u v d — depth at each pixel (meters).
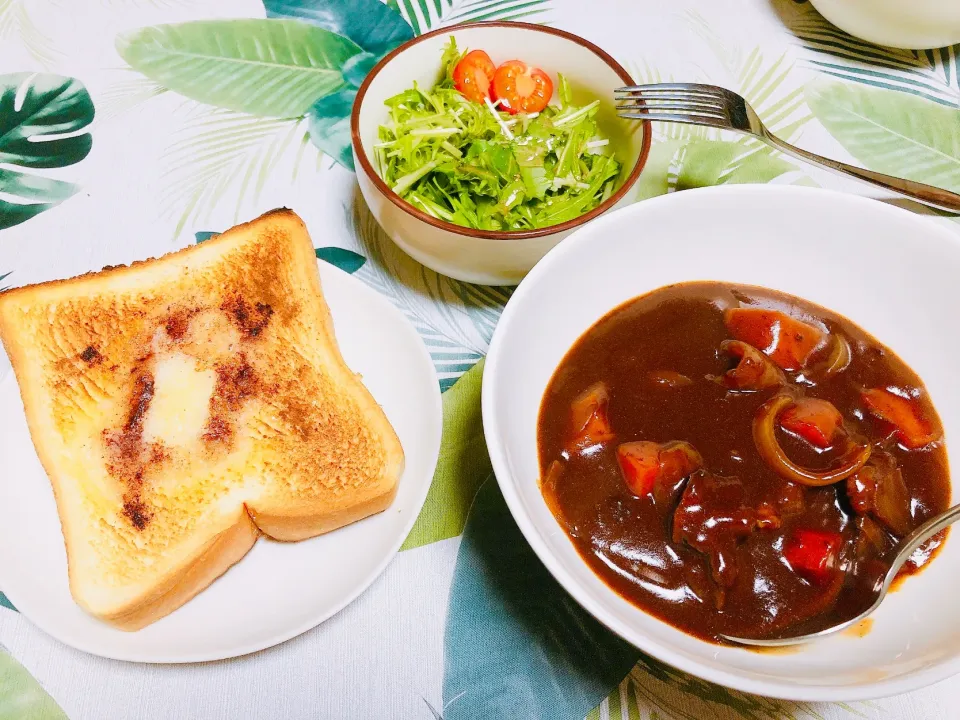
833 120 0.40
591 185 0.34
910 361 0.29
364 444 0.28
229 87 0.40
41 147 0.37
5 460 0.28
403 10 0.43
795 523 0.25
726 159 0.38
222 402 0.28
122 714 0.25
